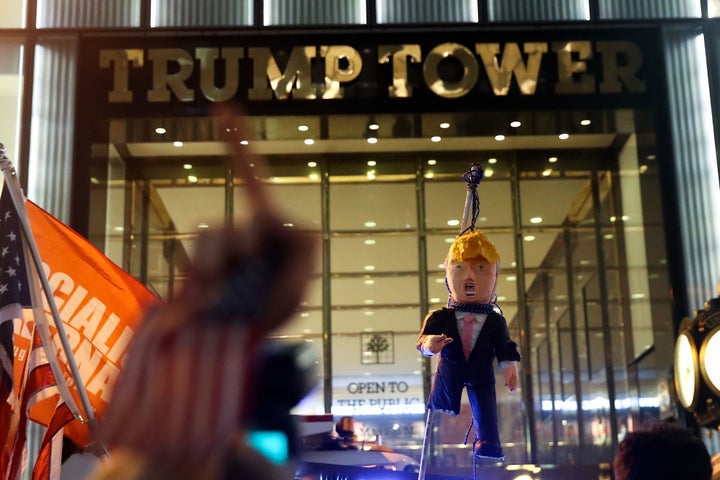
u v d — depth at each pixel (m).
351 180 18.11
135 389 0.83
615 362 17.12
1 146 5.49
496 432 4.52
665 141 15.65
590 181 17.84
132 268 17.14
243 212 0.86
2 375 5.65
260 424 0.83
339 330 17.58
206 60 15.57
